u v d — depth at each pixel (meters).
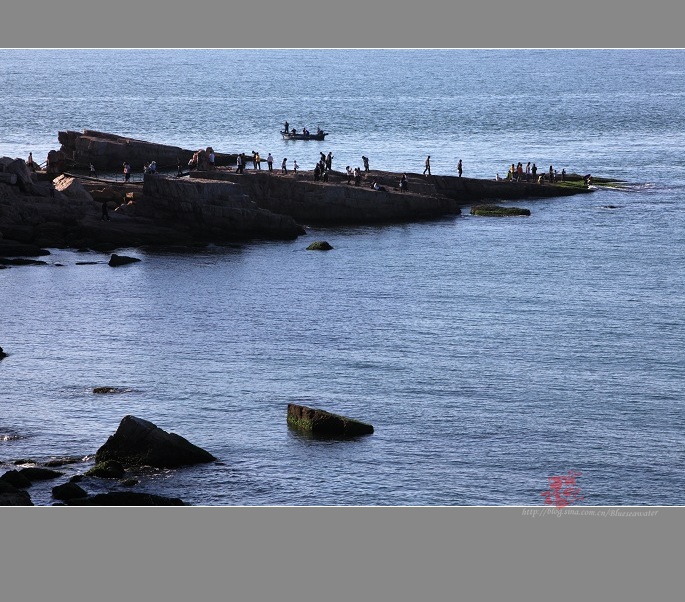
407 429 165.62
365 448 158.50
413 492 144.25
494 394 180.62
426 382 186.25
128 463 151.50
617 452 157.62
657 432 165.00
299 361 197.25
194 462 152.75
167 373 190.12
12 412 170.75
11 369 191.12
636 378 188.50
